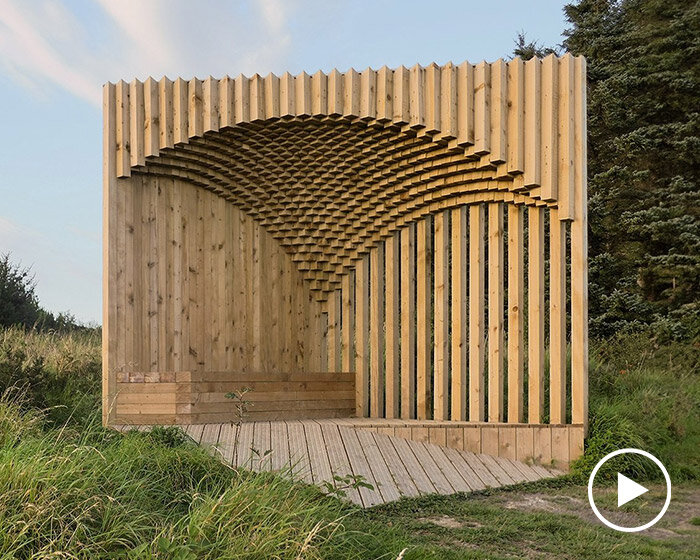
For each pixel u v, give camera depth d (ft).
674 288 52.08
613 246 54.34
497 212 26.78
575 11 57.31
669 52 55.52
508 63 24.61
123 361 25.36
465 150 24.90
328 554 11.80
